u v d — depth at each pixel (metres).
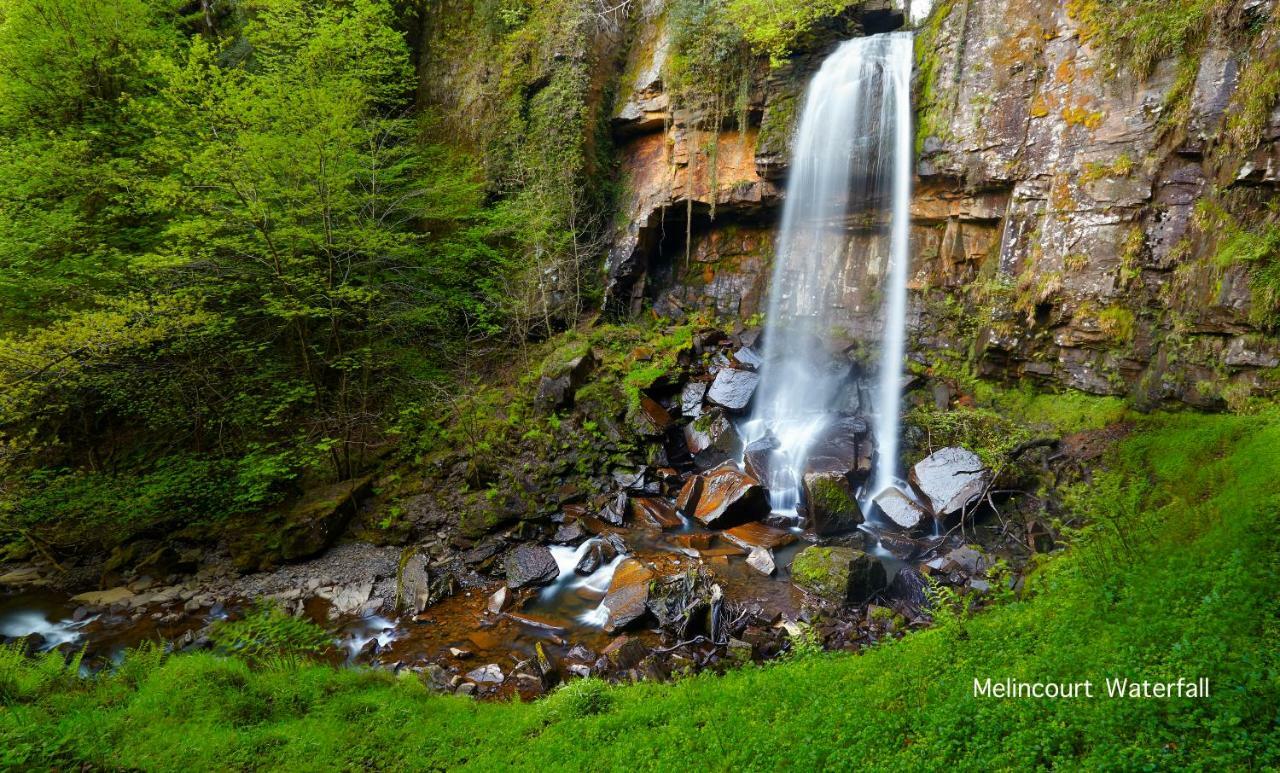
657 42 19.86
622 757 5.38
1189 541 6.12
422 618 10.45
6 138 14.89
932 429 13.64
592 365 16.86
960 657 5.62
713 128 18.47
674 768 4.99
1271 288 9.04
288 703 6.86
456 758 5.97
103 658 9.62
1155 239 11.06
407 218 17.23
